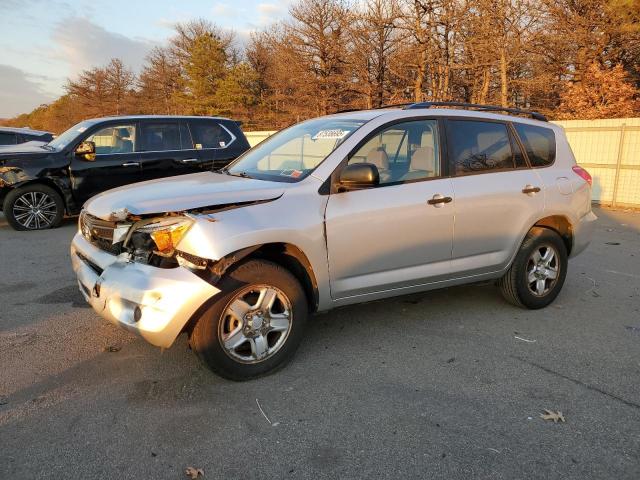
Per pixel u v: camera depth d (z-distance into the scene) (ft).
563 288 18.95
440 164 14.14
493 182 14.84
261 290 11.47
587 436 9.66
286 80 120.78
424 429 9.81
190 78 166.81
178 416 10.16
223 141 32.58
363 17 88.02
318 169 12.51
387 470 8.66
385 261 13.15
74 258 13.03
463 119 14.90
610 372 12.25
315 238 11.90
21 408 10.38
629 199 41.27
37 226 28.96
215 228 10.66
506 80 76.43
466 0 71.77
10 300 16.80
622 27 67.72
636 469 8.74
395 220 13.03
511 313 16.10
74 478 8.38
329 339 13.94
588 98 72.38
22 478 8.36
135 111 197.06
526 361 12.77
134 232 11.06
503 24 73.56
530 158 16.02
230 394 11.01
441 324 15.08
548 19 75.61
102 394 10.95
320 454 9.06
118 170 29.89
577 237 16.93
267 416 10.19
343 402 10.75
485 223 14.65
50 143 31.42
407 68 88.74
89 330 14.33
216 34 164.76
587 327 15.06
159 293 10.41
